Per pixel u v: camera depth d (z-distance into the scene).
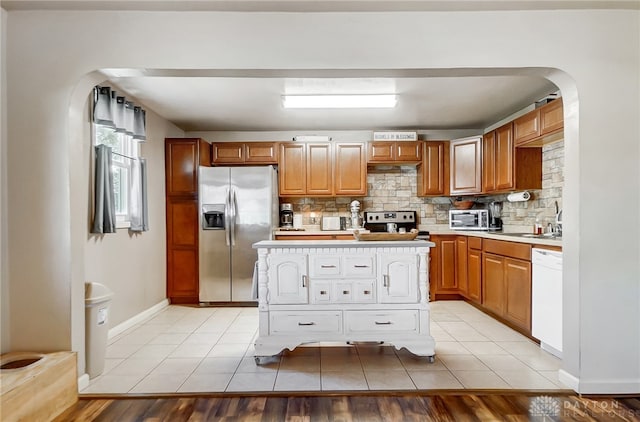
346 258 2.68
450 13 2.26
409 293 2.68
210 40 2.25
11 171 2.23
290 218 5.18
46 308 2.23
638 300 2.25
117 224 3.43
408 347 2.66
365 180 4.99
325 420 1.97
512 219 4.49
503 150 4.12
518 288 3.25
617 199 2.25
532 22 2.26
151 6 2.19
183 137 5.13
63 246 2.23
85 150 2.95
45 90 2.23
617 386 2.23
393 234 2.83
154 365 2.69
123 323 3.55
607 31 2.26
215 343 3.17
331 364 2.69
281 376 2.49
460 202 4.98
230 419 1.99
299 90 3.54
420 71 2.33
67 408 2.11
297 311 2.68
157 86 3.41
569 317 2.34
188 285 4.60
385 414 2.03
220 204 4.55
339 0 2.13
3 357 2.13
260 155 4.98
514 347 3.01
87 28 2.23
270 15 2.26
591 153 2.25
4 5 2.17
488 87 3.49
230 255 4.55
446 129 5.16
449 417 2.00
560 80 2.35
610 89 2.26
